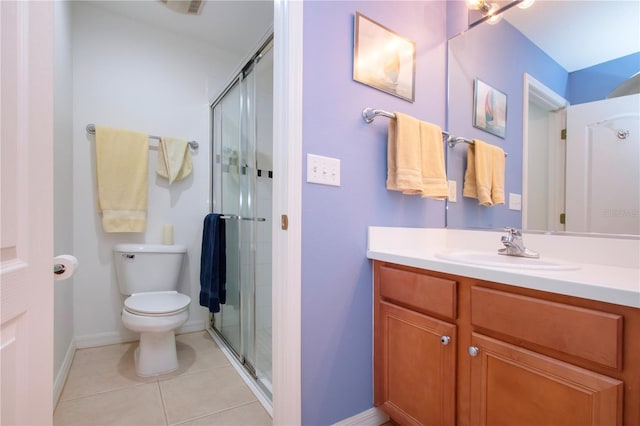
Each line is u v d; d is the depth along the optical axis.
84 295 2.01
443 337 1.00
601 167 1.14
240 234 1.95
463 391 0.97
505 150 1.44
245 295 1.84
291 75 1.09
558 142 1.26
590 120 1.17
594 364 0.70
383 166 1.37
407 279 1.14
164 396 1.48
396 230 1.39
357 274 1.27
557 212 1.25
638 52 1.07
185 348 2.05
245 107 1.92
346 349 1.23
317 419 1.14
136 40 2.22
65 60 1.75
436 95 1.61
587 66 1.19
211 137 2.43
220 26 2.29
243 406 1.41
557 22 1.28
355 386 1.25
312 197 1.14
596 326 0.69
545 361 0.77
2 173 0.57
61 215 1.64
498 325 0.87
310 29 1.14
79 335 1.99
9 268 0.58
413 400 1.12
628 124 1.08
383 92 1.37
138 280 1.98
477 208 1.54
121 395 1.48
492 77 1.50
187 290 2.35
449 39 1.67
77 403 1.41
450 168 1.64
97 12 2.10
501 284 0.88
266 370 1.67
